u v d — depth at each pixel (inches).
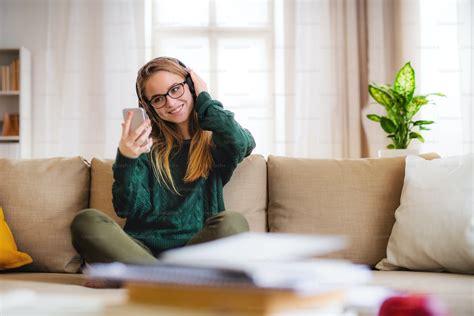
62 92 183.2
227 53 185.9
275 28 184.7
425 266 66.1
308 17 184.4
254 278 21.4
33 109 187.3
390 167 75.7
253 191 76.5
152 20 186.2
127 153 69.2
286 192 75.8
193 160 73.3
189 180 72.5
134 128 69.6
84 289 53.1
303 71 183.5
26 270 75.2
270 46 186.1
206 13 186.2
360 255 72.1
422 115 166.6
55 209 76.4
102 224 61.1
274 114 183.3
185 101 75.4
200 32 186.4
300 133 182.5
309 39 184.2
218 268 22.0
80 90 183.2
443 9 170.1
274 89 183.8
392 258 68.7
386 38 185.5
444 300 45.5
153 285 24.5
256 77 185.5
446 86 168.9
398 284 53.2
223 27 185.9
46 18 188.2
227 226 61.9
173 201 71.6
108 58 183.6
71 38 183.6
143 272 24.1
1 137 182.9
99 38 184.4
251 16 186.2
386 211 73.5
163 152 73.7
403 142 108.5
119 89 183.3
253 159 78.5
